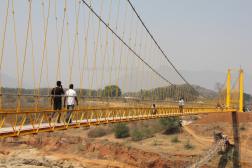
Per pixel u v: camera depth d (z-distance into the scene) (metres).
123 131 97.44
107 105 29.62
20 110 17.36
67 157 89.94
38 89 20.45
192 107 59.25
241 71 94.56
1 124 15.29
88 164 84.44
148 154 77.94
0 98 16.12
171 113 45.78
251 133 86.00
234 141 84.44
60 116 20.36
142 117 33.00
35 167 78.81
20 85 18.53
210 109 72.25
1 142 100.81
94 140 94.62
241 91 93.88
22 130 16.50
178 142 87.25
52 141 99.81
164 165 73.94
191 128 98.25
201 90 165.12
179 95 69.38
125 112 30.66
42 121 19.77
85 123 22.31
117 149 85.56
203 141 87.25
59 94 20.22
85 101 26.52
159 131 98.31
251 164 72.44
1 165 77.44
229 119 94.88
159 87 58.88
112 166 80.94
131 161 80.19
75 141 97.38
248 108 104.94
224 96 97.25
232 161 73.06
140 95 50.91
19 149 97.12
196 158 70.19
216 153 71.25
